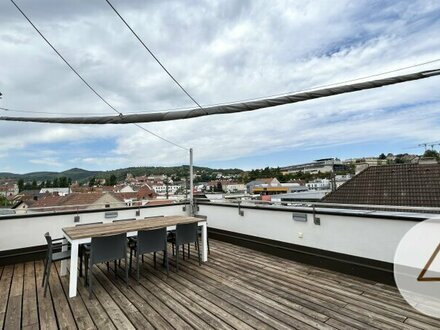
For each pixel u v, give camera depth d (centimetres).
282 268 340
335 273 316
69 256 282
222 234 509
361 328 194
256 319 211
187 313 224
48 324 210
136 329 201
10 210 397
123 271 341
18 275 334
